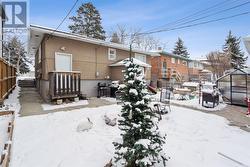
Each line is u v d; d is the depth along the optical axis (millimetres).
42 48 12891
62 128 6352
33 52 20500
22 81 20062
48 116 7578
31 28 10656
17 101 10672
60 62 12266
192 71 35844
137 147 3389
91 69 14172
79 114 7852
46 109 8805
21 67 33219
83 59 13609
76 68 13164
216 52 37969
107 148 4969
